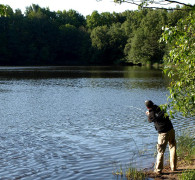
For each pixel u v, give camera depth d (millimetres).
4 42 99875
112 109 18062
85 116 15836
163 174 6902
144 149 9305
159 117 6824
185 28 5035
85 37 111312
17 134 11805
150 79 40719
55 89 29438
